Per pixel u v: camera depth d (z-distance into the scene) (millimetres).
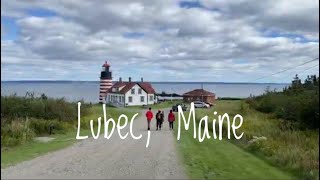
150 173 13758
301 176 13633
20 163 15531
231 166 15312
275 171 14320
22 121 27641
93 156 17984
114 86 105812
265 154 18438
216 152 19703
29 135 24469
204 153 19359
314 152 16516
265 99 48094
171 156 18297
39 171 13805
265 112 45719
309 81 45344
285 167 15164
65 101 37406
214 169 14633
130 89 100188
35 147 21219
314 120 27891
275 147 19062
